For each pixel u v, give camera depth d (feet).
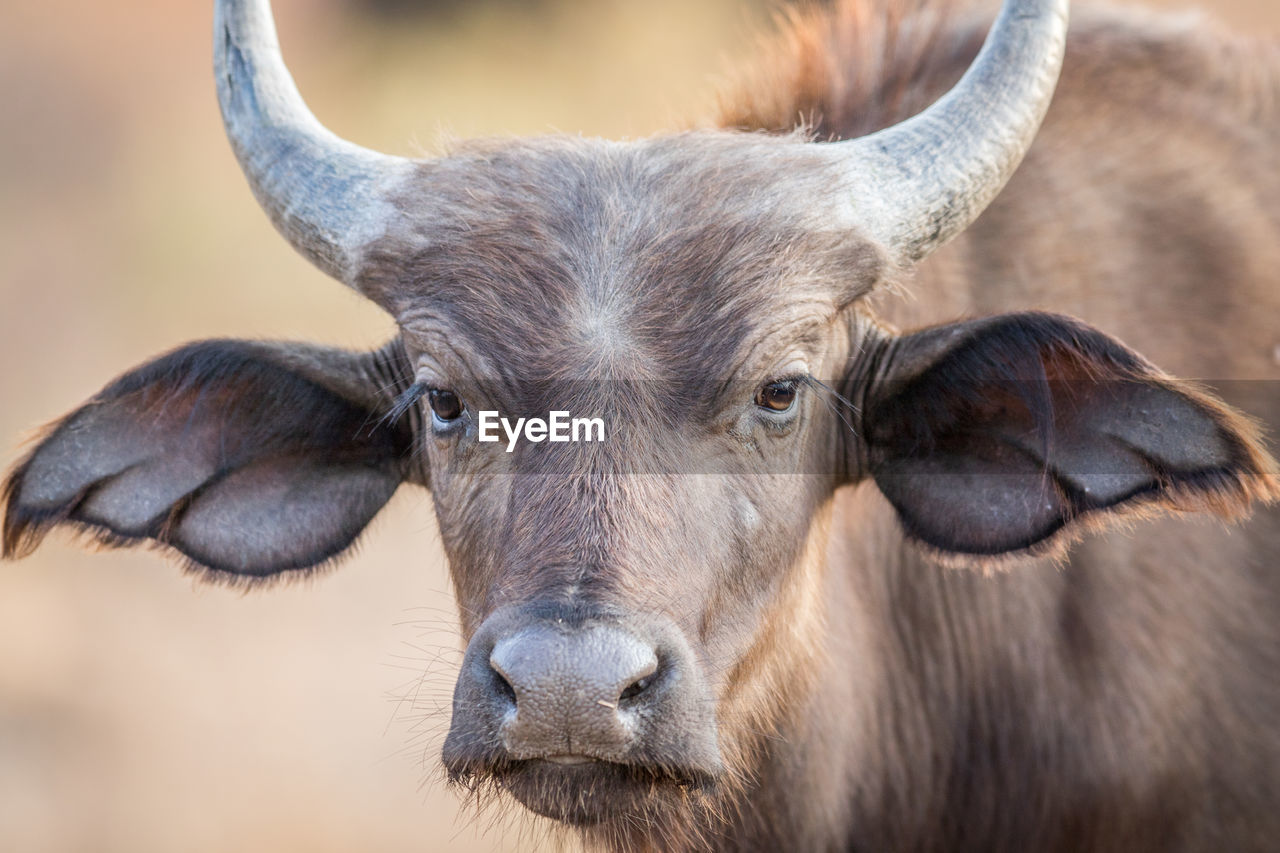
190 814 95.14
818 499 50.08
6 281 163.22
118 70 200.85
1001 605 57.00
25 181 180.45
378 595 119.85
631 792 40.65
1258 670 56.08
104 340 156.35
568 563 39.93
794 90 59.16
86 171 183.52
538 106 177.47
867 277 45.80
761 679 47.70
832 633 54.24
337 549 54.95
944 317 55.72
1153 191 58.59
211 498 53.42
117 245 169.37
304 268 163.63
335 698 107.34
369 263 46.34
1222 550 56.49
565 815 40.96
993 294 56.59
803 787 52.80
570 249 43.68
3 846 91.66
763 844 52.95
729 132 49.85
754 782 50.24
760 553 45.27
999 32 47.78
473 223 44.91
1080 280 56.85
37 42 203.21
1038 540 49.16
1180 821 56.70
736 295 43.37
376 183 47.60
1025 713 57.31
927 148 47.01
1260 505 56.90
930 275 55.67
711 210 44.47
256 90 49.57
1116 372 44.70
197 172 181.06
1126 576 56.08
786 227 44.60
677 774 40.04
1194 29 64.54
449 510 46.03
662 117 66.49
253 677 109.81
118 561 124.36
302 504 54.44
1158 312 57.41
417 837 92.73
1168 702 55.83
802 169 46.24
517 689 38.01
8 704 104.78
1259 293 58.03
